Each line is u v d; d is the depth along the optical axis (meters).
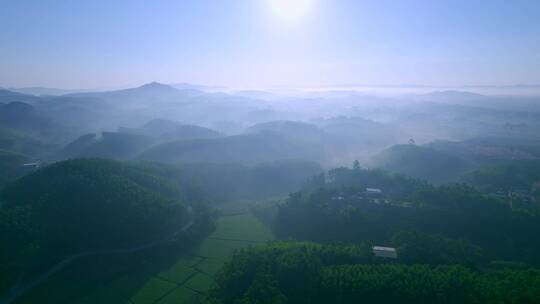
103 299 127.88
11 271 130.25
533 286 108.06
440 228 167.38
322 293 115.25
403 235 151.88
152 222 166.62
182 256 159.50
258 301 106.56
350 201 193.12
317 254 134.12
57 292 129.88
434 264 133.75
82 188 166.75
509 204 192.38
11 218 143.62
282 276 120.06
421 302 108.12
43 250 140.62
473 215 170.62
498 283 111.88
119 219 159.88
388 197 197.75
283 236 179.00
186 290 132.75
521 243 158.62
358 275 117.62
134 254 153.62
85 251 150.62
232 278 123.06
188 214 195.25
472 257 141.38
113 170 194.38
